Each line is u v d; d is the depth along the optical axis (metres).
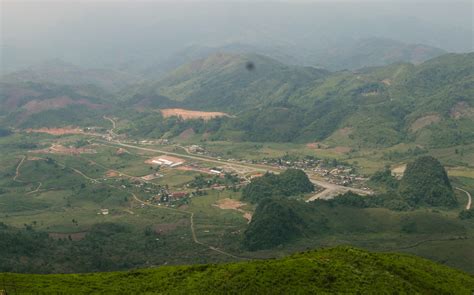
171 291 127.62
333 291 119.44
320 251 147.38
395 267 137.50
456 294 131.62
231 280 126.62
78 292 127.00
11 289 125.75
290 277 124.12
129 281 138.50
